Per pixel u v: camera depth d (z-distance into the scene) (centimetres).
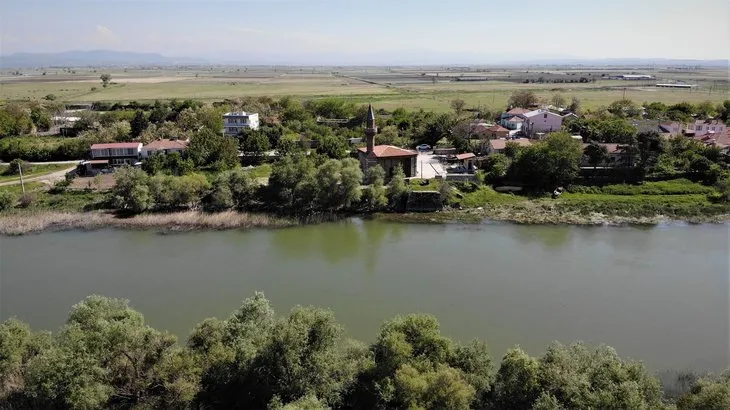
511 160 11550
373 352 4228
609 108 19012
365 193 10112
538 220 9575
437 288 6862
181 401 3878
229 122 15875
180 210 9831
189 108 18075
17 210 9719
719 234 8906
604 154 11331
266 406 3775
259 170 12150
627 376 3688
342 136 14600
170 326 5816
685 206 10044
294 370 3816
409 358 3912
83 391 3612
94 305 4738
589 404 3419
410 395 3519
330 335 4022
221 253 8131
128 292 6719
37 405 3922
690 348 5431
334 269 7512
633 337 5653
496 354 5272
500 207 10169
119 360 4016
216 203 9794
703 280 7119
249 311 4669
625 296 6650
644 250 8231
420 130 15812
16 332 4512
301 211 9831
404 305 6359
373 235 8975
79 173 11994
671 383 4762
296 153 11612
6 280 7088
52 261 7756
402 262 7788
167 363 4056
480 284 6994
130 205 9769
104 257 7919
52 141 14862
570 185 10944
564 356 3925
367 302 6438
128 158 12675
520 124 16288
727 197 10231
